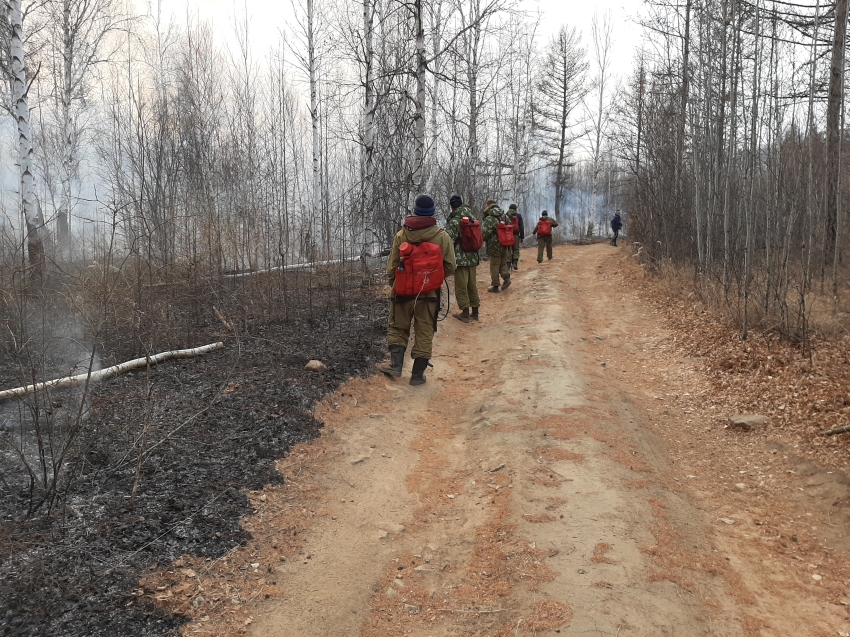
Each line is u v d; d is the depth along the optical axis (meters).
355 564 3.35
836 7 10.62
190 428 4.55
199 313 7.87
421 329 6.38
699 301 10.29
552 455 4.59
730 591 3.17
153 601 2.70
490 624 2.83
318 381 5.82
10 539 2.93
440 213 17.39
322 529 3.64
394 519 3.89
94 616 2.54
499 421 5.40
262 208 10.80
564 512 3.74
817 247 10.82
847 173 11.95
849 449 4.83
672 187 14.92
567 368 6.90
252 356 6.57
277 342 7.21
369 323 8.41
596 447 4.78
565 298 11.59
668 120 15.75
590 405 5.76
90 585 2.71
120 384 5.39
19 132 9.48
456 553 3.52
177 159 14.02
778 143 9.82
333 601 3.00
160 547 3.10
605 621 2.72
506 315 10.23
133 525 3.23
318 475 4.28
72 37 16.78
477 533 3.69
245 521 3.52
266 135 22.88
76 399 4.68
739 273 9.34
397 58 13.02
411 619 2.93
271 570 3.13
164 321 6.61
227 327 7.52
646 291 12.47
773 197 9.56
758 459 5.06
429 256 6.23
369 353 7.00
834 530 3.91
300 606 2.91
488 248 12.61
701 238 12.47
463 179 17.83
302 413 5.07
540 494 3.99
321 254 10.57
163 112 15.88
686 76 13.98
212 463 4.11
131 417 4.60
